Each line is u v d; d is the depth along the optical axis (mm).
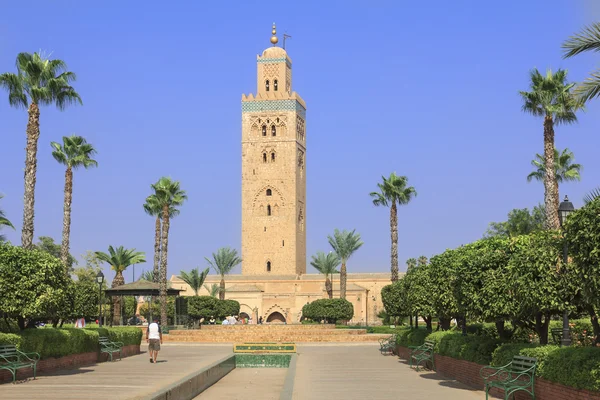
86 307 56781
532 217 85000
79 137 56531
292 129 117875
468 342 28125
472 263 26266
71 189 56250
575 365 17406
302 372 34188
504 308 24672
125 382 26953
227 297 111375
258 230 117000
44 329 32094
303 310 90125
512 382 21094
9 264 29094
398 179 74500
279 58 120250
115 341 43188
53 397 21797
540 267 21516
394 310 60156
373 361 41781
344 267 95312
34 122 41312
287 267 116000
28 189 40938
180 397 22906
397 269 74000
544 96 40438
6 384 25812
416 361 38375
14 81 41031
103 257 76500
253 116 118812
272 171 117562
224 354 48156
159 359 42438
